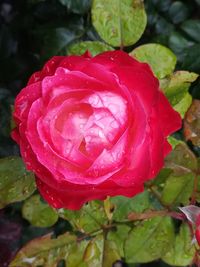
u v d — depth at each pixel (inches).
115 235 14.4
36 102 11.3
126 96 11.0
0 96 20.1
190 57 16.1
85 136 11.1
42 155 11.2
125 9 14.0
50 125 11.2
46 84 11.2
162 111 11.7
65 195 11.8
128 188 11.5
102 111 11.1
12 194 13.7
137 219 14.0
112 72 11.3
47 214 15.2
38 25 19.6
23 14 20.9
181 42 17.2
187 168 13.3
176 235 14.9
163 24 18.8
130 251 13.8
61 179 11.2
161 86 13.2
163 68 13.9
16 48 21.1
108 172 11.1
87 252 14.2
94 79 11.1
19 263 14.1
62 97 11.2
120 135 11.1
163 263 20.4
